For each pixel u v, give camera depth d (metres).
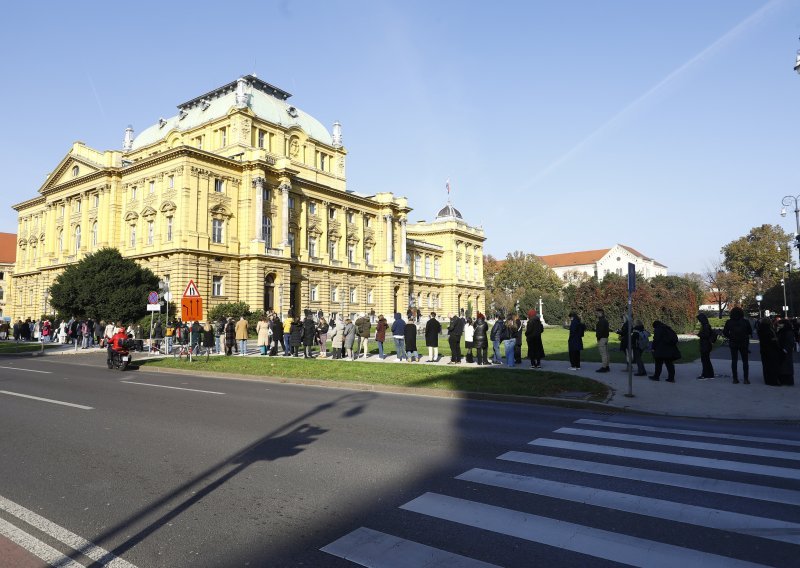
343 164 71.06
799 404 11.89
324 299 63.31
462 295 96.00
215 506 5.62
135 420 10.34
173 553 4.51
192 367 21.36
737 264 89.56
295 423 10.02
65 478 6.64
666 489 6.05
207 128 59.41
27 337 48.34
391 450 7.91
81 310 44.31
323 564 4.28
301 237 61.25
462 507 5.50
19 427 9.70
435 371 17.02
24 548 4.64
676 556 4.36
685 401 12.30
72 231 62.53
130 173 55.38
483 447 8.10
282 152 61.72
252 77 62.50
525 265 102.69
